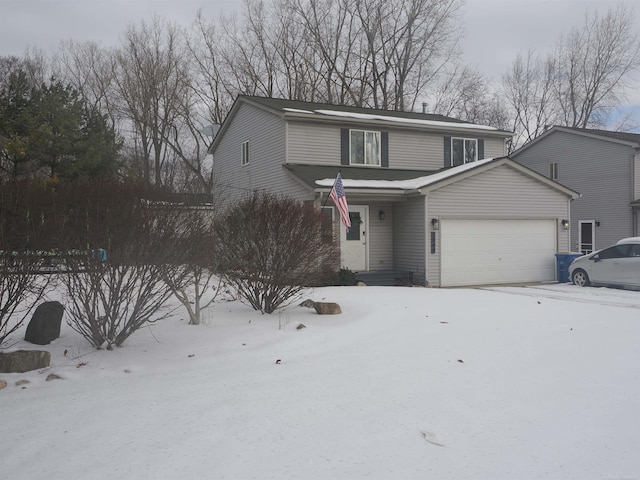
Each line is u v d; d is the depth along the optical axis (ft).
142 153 123.44
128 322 24.47
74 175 78.74
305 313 33.19
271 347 25.04
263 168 69.05
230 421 15.97
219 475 12.54
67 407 17.28
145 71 118.52
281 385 19.57
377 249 62.54
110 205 23.00
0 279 21.70
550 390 19.08
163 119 120.26
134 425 15.69
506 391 18.93
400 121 67.72
